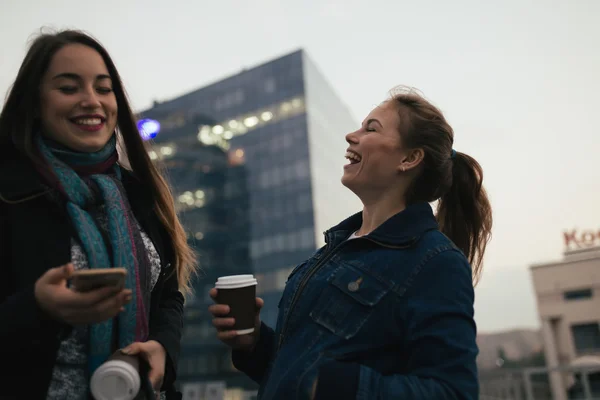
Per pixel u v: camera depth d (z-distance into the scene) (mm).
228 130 47844
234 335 1497
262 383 1563
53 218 1195
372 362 1250
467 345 1143
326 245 1804
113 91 1535
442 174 1621
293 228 41281
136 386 967
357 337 1274
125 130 1604
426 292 1252
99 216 1275
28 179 1189
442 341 1131
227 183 46125
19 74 1278
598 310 26234
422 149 1567
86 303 855
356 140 1643
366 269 1380
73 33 1355
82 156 1306
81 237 1163
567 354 26344
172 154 48281
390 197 1604
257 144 45875
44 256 1134
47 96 1265
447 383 1072
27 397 1028
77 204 1228
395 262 1357
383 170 1579
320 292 1423
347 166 1657
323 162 45719
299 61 45781
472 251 1797
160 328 1336
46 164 1229
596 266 26812
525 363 41125
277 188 43469
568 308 26969
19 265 1119
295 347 1347
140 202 1502
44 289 887
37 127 1335
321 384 1120
